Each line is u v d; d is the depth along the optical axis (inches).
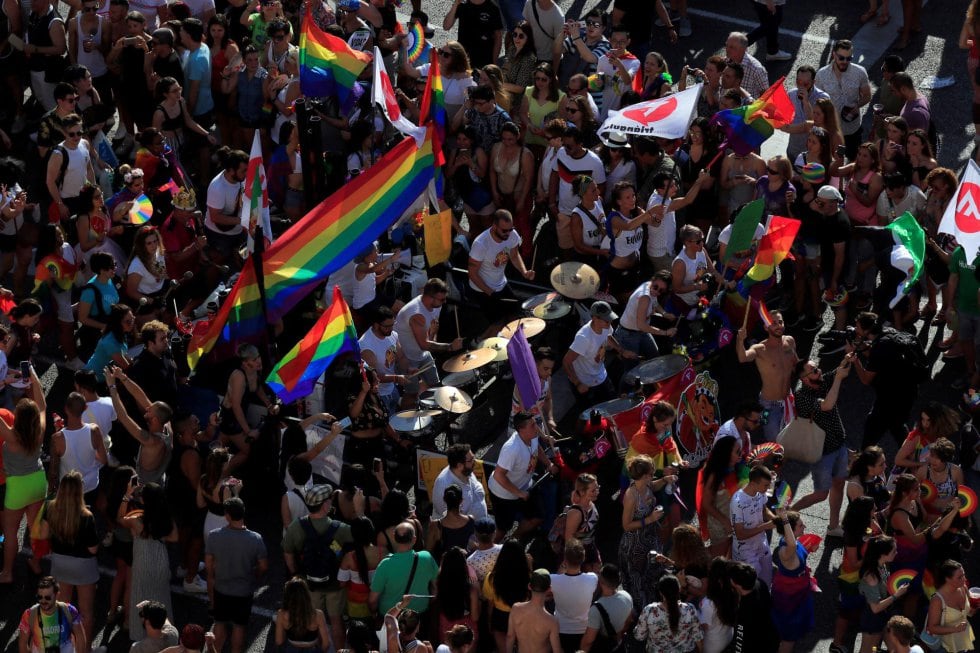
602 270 1616.6
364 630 1096.2
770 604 1154.0
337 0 2103.8
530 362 1337.4
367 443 1375.5
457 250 1696.6
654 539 1245.7
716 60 1748.3
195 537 1304.1
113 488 1222.9
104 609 1311.5
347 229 1492.4
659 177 1594.5
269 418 1382.9
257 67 1795.0
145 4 1943.9
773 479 1238.9
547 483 1338.6
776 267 1686.8
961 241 1469.0
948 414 1314.0
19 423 1277.1
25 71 1955.0
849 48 1776.6
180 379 1465.3
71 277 1541.6
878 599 1191.6
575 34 1877.5
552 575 1165.7
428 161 1563.7
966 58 2110.0
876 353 1380.4
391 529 1187.3
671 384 1400.1
